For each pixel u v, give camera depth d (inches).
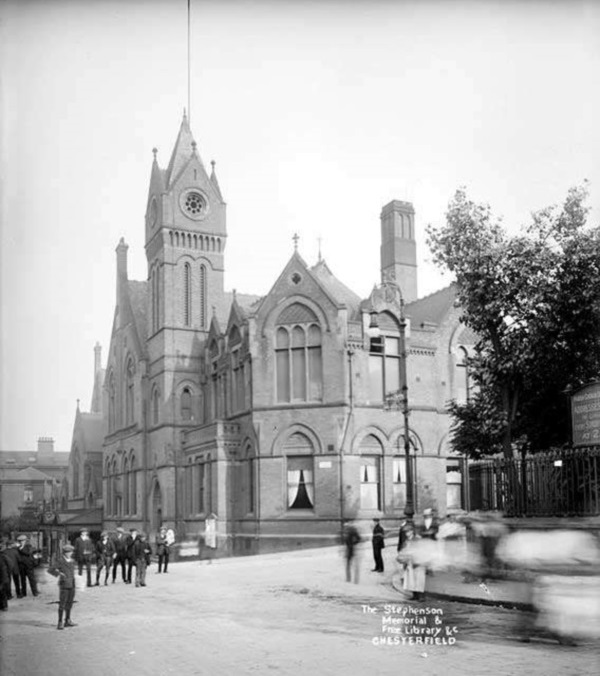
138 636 619.8
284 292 1453.0
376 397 1428.4
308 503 1401.3
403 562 826.8
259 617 688.4
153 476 1875.0
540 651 538.9
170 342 1844.2
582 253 848.9
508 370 874.1
